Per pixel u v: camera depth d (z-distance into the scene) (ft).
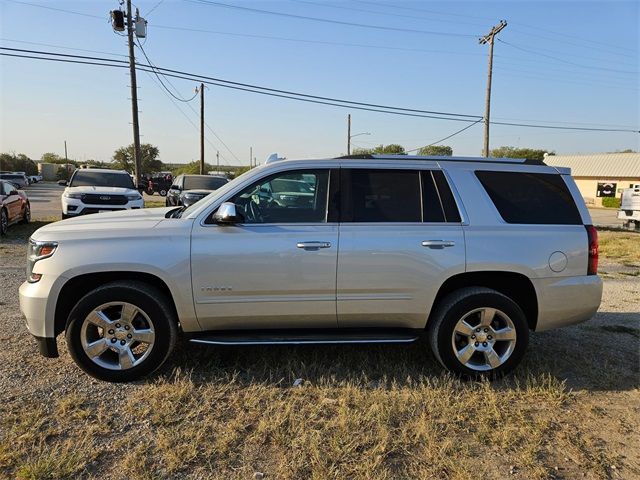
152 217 14.52
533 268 13.47
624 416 11.93
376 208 13.53
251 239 12.93
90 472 9.29
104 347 12.86
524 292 14.15
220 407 11.79
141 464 9.47
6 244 35.96
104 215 15.26
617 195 162.91
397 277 13.23
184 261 12.75
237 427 10.86
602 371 14.46
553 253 13.60
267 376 13.55
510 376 13.94
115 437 10.45
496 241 13.43
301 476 9.32
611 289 26.25
